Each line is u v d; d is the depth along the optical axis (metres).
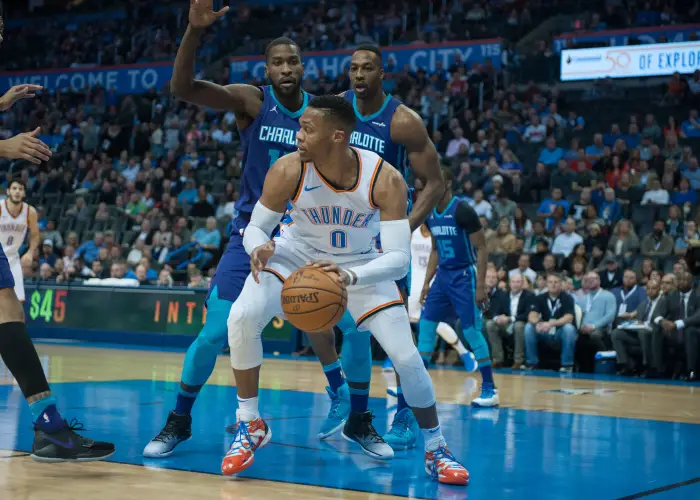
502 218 14.46
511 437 5.40
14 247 10.45
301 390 8.07
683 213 14.73
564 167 16.81
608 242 13.90
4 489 3.38
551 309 12.38
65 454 3.74
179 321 14.82
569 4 23.36
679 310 11.52
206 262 15.77
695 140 17.80
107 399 6.85
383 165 3.91
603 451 4.90
